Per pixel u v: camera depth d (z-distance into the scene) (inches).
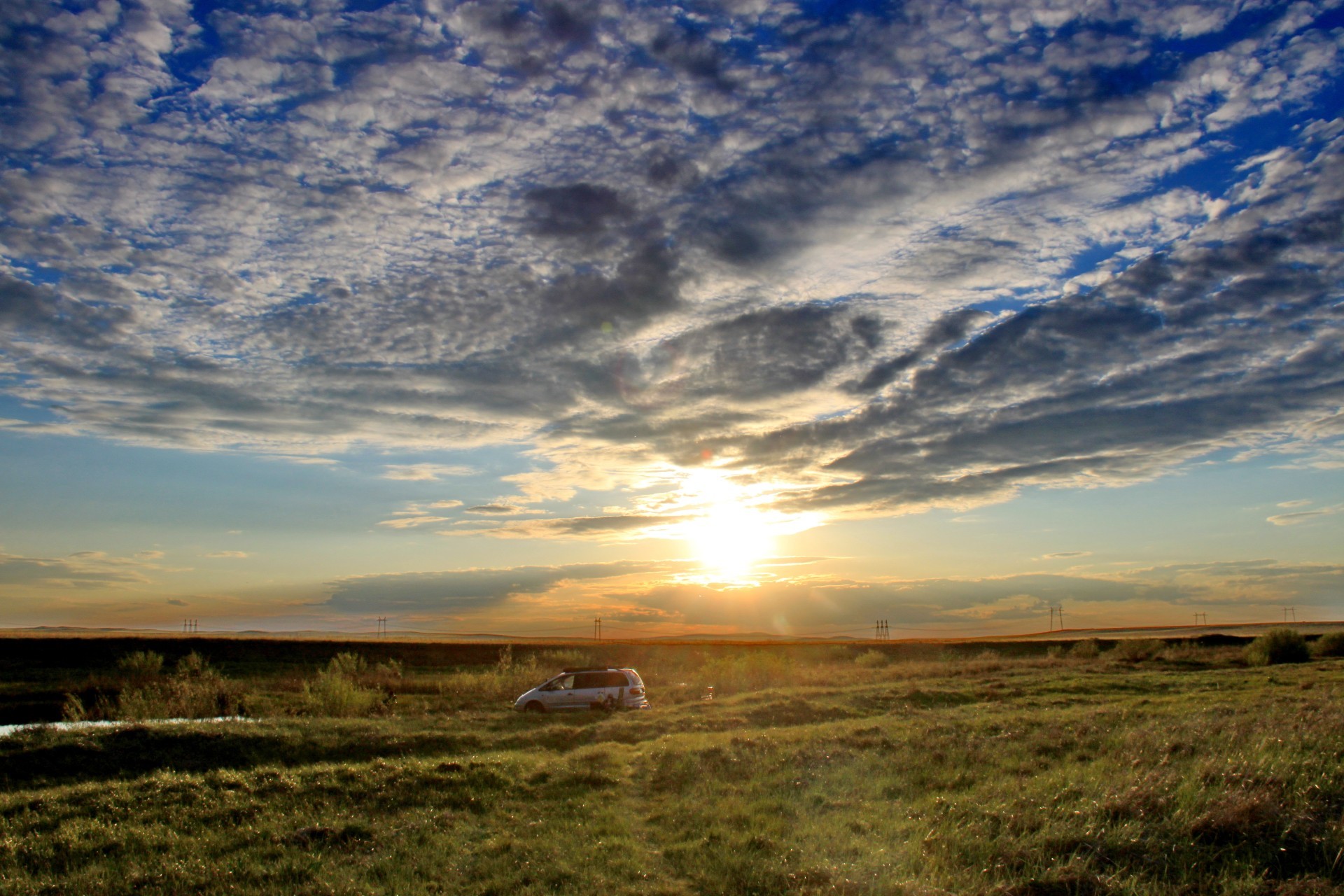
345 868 337.4
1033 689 1080.2
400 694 1480.1
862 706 999.6
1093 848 277.4
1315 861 259.0
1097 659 1782.7
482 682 1525.6
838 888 272.2
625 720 947.3
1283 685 978.1
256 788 498.0
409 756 695.7
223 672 1923.0
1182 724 502.0
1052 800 343.0
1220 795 305.4
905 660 2235.5
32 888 319.3
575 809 451.8
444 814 435.5
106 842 383.6
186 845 379.2
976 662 1791.3
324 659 2395.4
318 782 509.0
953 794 394.3
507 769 568.1
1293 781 322.3
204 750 724.0
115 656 2171.5
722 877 301.3
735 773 519.5
